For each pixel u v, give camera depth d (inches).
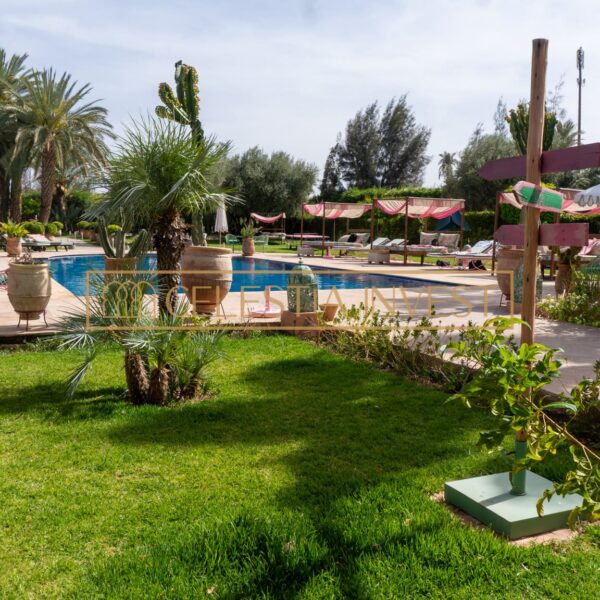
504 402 104.7
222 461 143.6
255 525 108.6
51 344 272.2
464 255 763.4
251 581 93.5
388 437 161.0
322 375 227.0
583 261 488.1
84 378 221.1
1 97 1200.8
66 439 157.9
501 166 131.6
